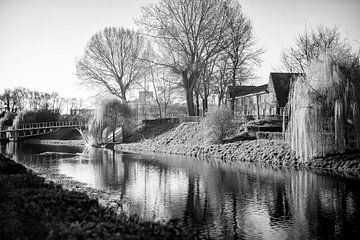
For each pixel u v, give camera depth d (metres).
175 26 54.28
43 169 30.72
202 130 50.78
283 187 22.50
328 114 28.27
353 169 26.62
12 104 104.56
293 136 29.95
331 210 17.31
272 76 60.31
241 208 17.95
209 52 53.41
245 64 54.34
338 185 22.62
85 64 71.00
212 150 41.66
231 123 45.25
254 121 46.66
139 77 70.88
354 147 28.20
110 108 61.59
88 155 44.22
